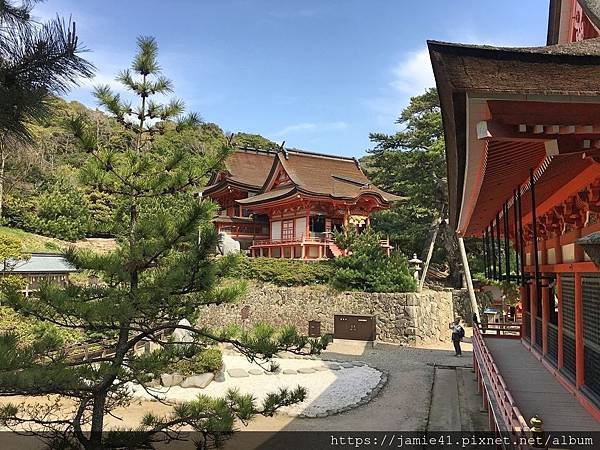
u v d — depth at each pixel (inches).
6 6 135.0
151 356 245.0
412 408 433.1
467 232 414.0
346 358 695.1
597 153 131.6
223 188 1497.3
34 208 1117.1
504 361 420.2
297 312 922.7
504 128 123.6
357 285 904.9
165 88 285.7
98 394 226.8
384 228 1278.3
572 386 298.0
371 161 1569.9
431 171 1175.6
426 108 1221.7
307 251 1130.0
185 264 239.9
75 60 143.4
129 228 268.5
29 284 657.6
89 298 248.2
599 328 248.2
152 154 283.0
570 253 300.0
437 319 882.8
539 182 225.3
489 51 115.3
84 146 255.6
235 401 234.7
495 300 1158.3
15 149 159.5
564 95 113.1
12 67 139.5
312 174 1300.4
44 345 218.1
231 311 950.4
